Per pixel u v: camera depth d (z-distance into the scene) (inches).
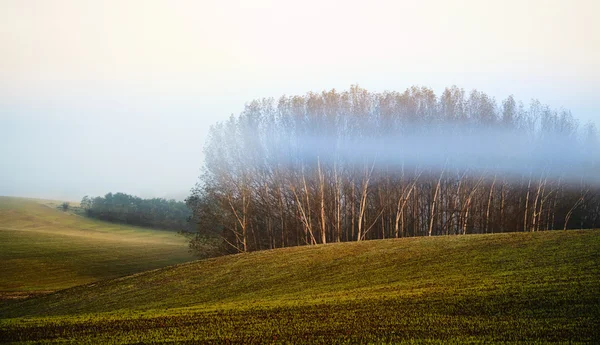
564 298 976.3
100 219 6003.9
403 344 785.6
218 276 1760.6
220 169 2716.5
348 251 1882.4
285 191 2861.7
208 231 2822.3
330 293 1283.2
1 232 3959.2
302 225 2915.8
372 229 3233.3
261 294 1414.9
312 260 1806.1
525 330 821.9
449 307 992.2
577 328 816.3
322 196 2679.6
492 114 2834.6
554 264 1282.0
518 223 3176.7
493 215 3097.9
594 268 1191.6
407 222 3097.9
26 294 2046.0
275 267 1779.0
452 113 2763.3
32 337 940.0
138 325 1012.5
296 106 2773.1
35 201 6796.3
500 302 992.9
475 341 779.4
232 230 2733.8
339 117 2701.8
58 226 5369.1
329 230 2947.8
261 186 2800.2
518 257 1417.3
